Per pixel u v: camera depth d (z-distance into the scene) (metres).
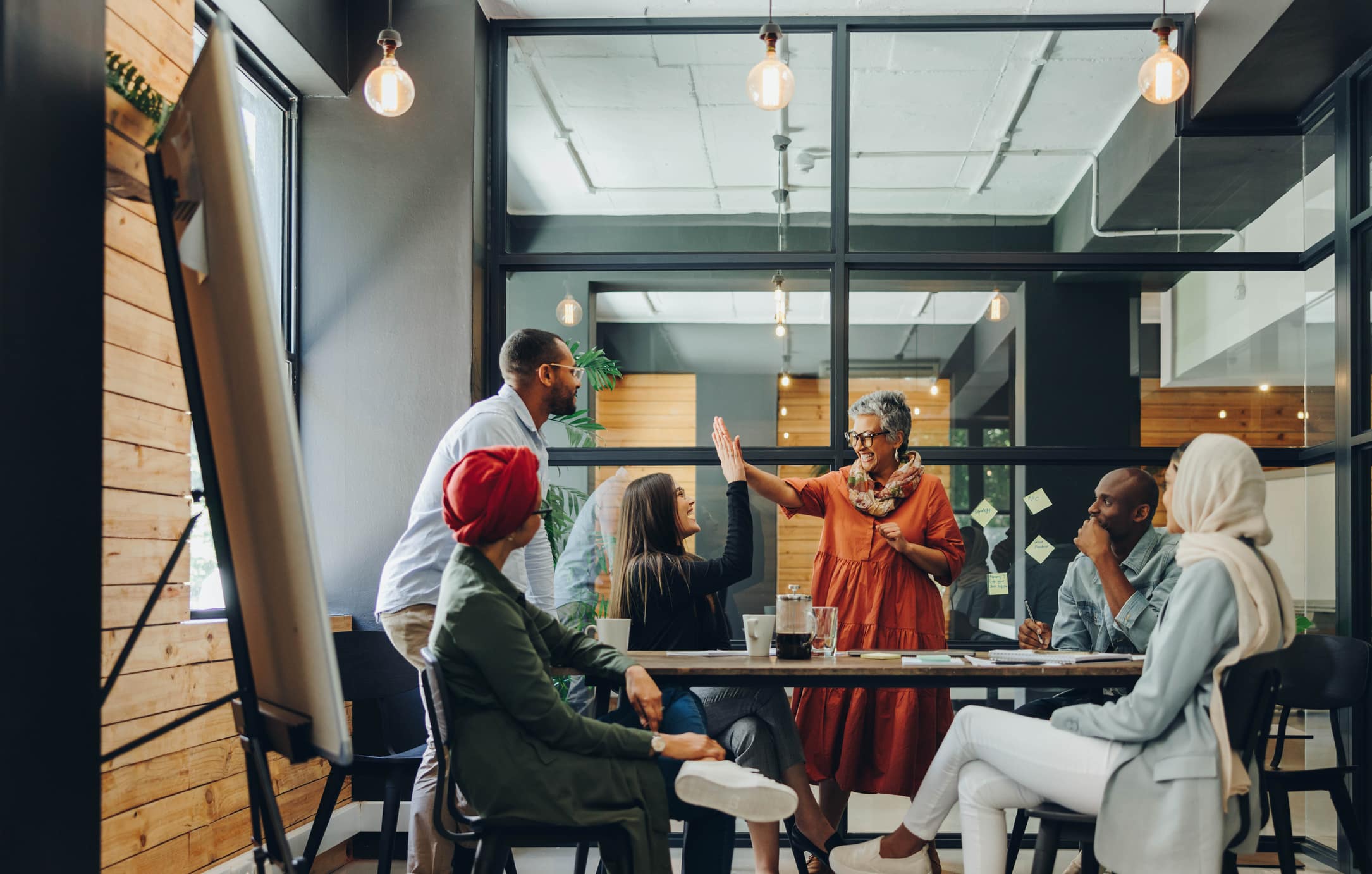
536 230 4.21
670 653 2.67
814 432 4.09
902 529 3.25
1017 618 3.99
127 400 2.55
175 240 1.73
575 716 2.01
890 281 4.14
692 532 3.00
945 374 4.09
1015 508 4.03
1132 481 3.03
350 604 3.85
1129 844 1.98
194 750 2.84
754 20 4.21
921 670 2.31
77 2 1.47
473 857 2.49
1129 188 4.12
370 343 3.95
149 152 1.76
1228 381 4.06
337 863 3.74
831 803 3.23
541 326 4.20
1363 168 3.70
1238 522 2.06
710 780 1.96
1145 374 4.07
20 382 1.36
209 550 3.24
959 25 4.15
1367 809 3.54
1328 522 3.87
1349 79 3.71
